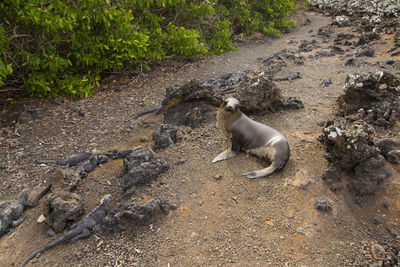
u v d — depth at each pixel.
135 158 4.29
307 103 5.82
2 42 5.78
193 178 3.99
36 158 5.02
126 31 7.48
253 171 3.96
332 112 5.41
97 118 6.17
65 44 7.39
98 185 4.25
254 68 8.26
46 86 6.59
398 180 3.69
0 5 5.59
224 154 4.33
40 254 3.30
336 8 15.76
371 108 5.06
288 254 3.04
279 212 3.46
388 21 11.46
